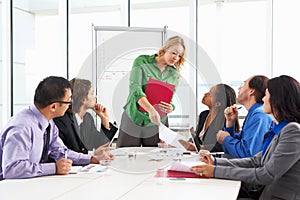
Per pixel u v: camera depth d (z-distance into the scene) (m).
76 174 1.85
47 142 2.09
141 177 1.77
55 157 2.21
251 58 4.11
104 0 4.39
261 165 1.88
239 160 1.99
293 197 1.76
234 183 1.66
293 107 1.83
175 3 4.23
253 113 2.42
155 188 1.56
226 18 4.17
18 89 4.28
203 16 4.22
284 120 1.85
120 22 4.31
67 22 4.36
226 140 2.44
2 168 1.88
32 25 4.38
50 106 1.95
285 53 3.99
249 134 2.37
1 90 4.21
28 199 1.40
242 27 4.12
